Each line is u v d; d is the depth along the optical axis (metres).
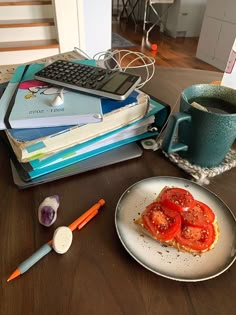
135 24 2.99
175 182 0.34
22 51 1.34
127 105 0.36
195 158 0.37
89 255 0.26
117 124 0.37
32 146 0.31
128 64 0.62
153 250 0.26
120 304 0.23
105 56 0.60
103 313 0.22
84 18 1.32
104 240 0.28
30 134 0.32
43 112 0.33
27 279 0.24
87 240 0.28
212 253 0.26
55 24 1.36
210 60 2.15
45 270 0.25
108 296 0.23
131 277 0.25
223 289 0.24
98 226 0.29
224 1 1.88
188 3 2.52
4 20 1.46
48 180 0.34
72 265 0.25
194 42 2.60
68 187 0.34
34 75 0.40
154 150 0.40
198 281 0.24
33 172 0.34
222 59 2.03
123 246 0.27
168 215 0.27
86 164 0.37
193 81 0.61
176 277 0.24
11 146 0.36
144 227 0.27
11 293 0.23
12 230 0.28
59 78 0.38
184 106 0.35
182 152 0.38
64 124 0.33
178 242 0.26
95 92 0.36
